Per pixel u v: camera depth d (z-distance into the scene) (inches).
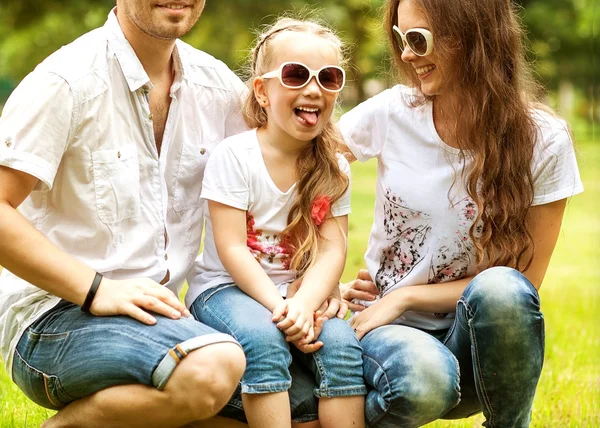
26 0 737.6
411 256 136.3
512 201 130.2
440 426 159.5
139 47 127.9
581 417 162.9
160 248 129.6
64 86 119.1
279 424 119.6
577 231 440.5
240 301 127.6
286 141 135.2
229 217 132.2
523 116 130.2
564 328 229.9
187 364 111.7
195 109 135.3
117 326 115.7
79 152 121.9
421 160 134.9
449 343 130.8
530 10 925.2
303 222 134.7
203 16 730.8
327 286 131.3
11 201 117.2
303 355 127.2
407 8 131.8
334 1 767.1
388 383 119.4
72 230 124.0
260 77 136.0
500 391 123.1
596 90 976.3
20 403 159.8
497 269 124.0
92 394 117.0
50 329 120.0
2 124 118.5
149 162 128.6
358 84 814.5
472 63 129.4
